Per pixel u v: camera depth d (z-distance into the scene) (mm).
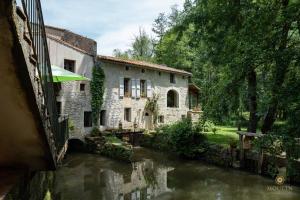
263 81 10289
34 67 3371
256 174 13023
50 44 17578
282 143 7332
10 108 3199
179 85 26594
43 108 3746
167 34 18719
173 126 18500
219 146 15414
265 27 9961
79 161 16000
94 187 11484
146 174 13609
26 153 4043
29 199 4617
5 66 2713
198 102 29250
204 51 17484
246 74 11672
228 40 13758
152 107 23594
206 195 10391
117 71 21141
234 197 10070
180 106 26578
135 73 22531
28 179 4461
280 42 9469
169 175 13383
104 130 20141
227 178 12578
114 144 16953
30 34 3219
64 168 14492
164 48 35688
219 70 16453
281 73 8234
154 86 24156
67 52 18344
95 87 19594
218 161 15172
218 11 14336
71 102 18359
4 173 3965
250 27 10969
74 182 12102
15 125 3465
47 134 3881
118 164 15508
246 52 9836
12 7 2332
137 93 22641
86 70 19281
